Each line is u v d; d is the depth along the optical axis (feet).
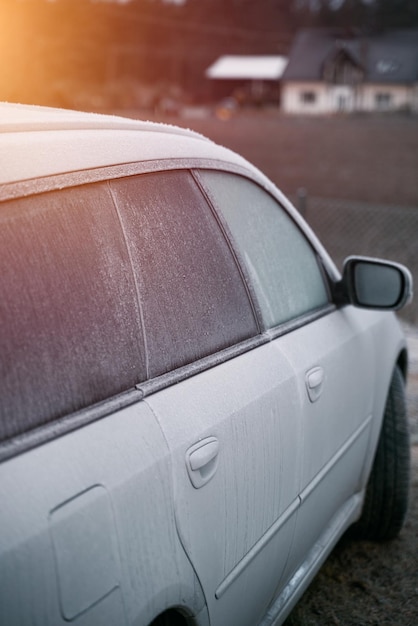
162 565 5.53
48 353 5.07
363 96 278.46
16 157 5.28
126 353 5.75
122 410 5.55
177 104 239.71
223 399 6.54
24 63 201.57
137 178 6.46
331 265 10.03
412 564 11.25
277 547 7.63
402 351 12.05
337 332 9.29
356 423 9.74
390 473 11.07
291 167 94.79
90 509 4.90
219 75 325.62
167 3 491.31
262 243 8.27
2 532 4.39
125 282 5.93
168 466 5.63
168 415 5.87
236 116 225.15
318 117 211.00
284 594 8.21
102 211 5.91
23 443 4.73
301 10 527.81
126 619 5.15
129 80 317.22
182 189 7.02
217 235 7.32
